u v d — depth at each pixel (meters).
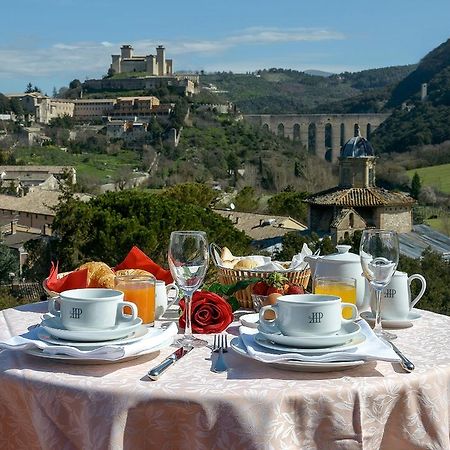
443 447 1.89
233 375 1.87
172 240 2.30
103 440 1.71
